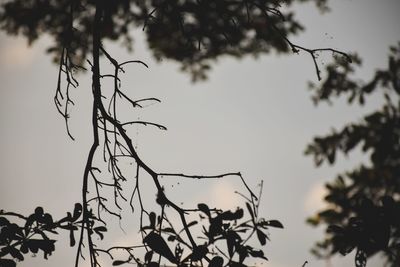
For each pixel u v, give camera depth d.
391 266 13.19
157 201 9.11
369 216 9.71
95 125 10.13
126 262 8.74
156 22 12.26
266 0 12.46
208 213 8.48
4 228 9.11
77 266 9.28
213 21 12.73
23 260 9.09
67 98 10.73
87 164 9.94
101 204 10.04
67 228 9.60
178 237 8.55
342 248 9.80
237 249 7.97
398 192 20.80
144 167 9.80
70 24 11.45
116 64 10.40
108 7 12.81
